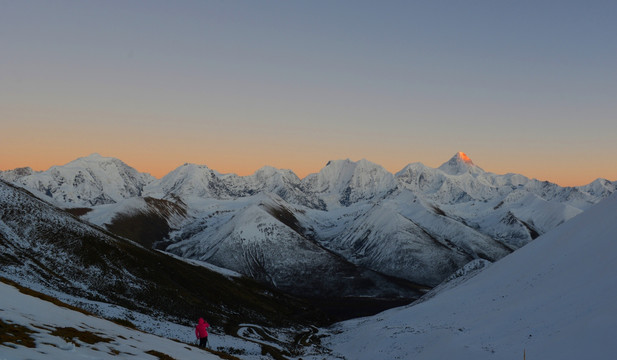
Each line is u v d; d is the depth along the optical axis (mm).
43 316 20891
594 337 42719
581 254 70625
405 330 79562
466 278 117875
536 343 48781
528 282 74875
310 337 107312
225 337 73062
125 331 27625
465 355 53344
